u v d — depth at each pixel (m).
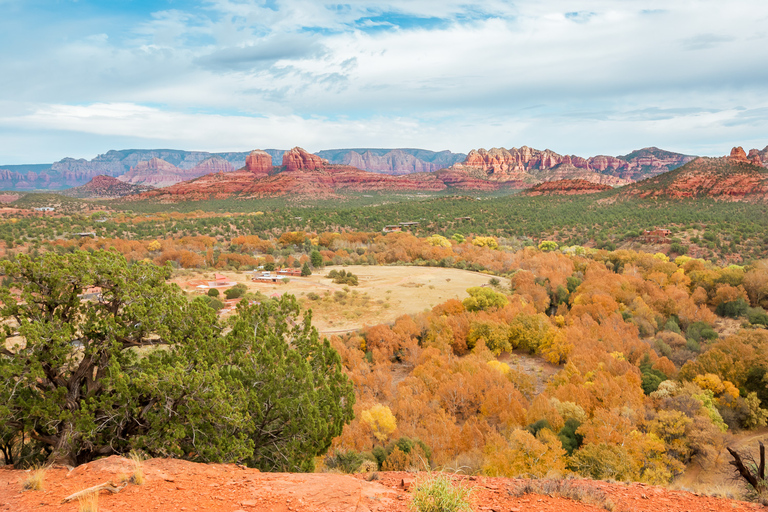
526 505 6.90
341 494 7.05
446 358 53.34
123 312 13.31
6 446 12.00
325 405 15.45
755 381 45.81
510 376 49.28
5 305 11.98
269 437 14.56
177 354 13.35
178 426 11.66
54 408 11.33
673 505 7.26
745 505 7.38
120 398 11.92
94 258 13.18
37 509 6.48
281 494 7.08
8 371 10.88
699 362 48.78
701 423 35.12
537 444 27.88
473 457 28.73
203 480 7.94
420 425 34.50
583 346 54.28
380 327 59.75
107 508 6.41
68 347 11.77
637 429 34.78
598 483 8.45
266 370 14.60
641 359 52.41
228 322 15.79
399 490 7.57
